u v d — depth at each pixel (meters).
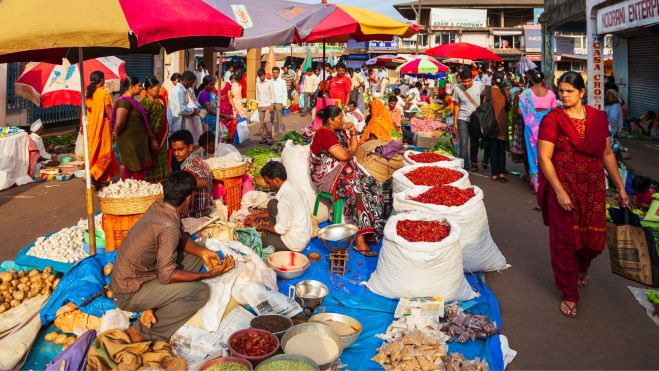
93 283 4.09
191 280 3.80
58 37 3.53
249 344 3.46
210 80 11.22
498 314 4.29
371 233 5.65
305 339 3.60
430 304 4.09
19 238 6.17
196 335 3.70
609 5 8.38
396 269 4.30
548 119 4.28
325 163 5.66
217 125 7.37
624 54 18.33
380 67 29.09
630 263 4.43
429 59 21.22
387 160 7.07
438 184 5.74
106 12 3.70
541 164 4.30
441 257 4.17
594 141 4.16
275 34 6.21
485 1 43.97
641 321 4.30
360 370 3.42
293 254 5.00
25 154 9.28
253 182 7.96
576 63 40.12
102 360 3.28
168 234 3.70
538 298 4.73
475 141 10.29
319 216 6.18
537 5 42.66
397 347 3.52
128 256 3.73
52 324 4.04
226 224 5.12
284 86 13.61
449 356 3.51
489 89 9.45
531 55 40.84
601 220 4.25
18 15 3.66
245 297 4.02
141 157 6.91
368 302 4.36
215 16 4.24
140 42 3.66
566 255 4.34
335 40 9.44
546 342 3.96
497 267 5.26
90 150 8.15
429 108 18.03
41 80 12.00
